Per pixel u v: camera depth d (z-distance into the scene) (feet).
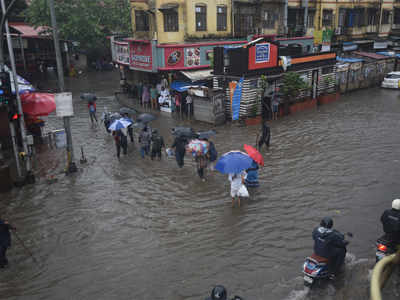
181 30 79.87
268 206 33.81
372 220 30.35
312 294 21.21
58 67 41.68
